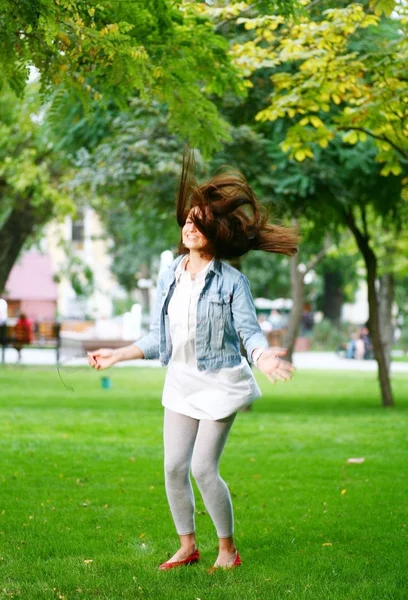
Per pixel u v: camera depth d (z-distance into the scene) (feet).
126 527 21.86
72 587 16.61
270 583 16.93
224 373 17.29
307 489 27.30
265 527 21.95
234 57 33.55
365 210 60.49
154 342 17.90
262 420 49.52
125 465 31.68
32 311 193.26
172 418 17.74
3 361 104.22
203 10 33.17
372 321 63.00
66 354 112.27
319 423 48.16
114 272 204.74
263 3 27.17
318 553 19.38
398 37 42.32
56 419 47.62
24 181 74.28
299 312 72.84
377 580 17.17
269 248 17.62
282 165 49.03
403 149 36.11
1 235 89.97
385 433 43.29
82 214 99.55
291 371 16.15
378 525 22.27
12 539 20.49
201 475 17.26
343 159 49.78
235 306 17.20
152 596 16.10
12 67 22.84
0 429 42.55
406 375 104.83
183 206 17.99
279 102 33.19
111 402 60.95
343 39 33.27
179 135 26.86
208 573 17.58
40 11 20.21
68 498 25.45
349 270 193.67
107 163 50.24
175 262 17.98
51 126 25.79
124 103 26.05
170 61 24.62
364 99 32.58
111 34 21.44
